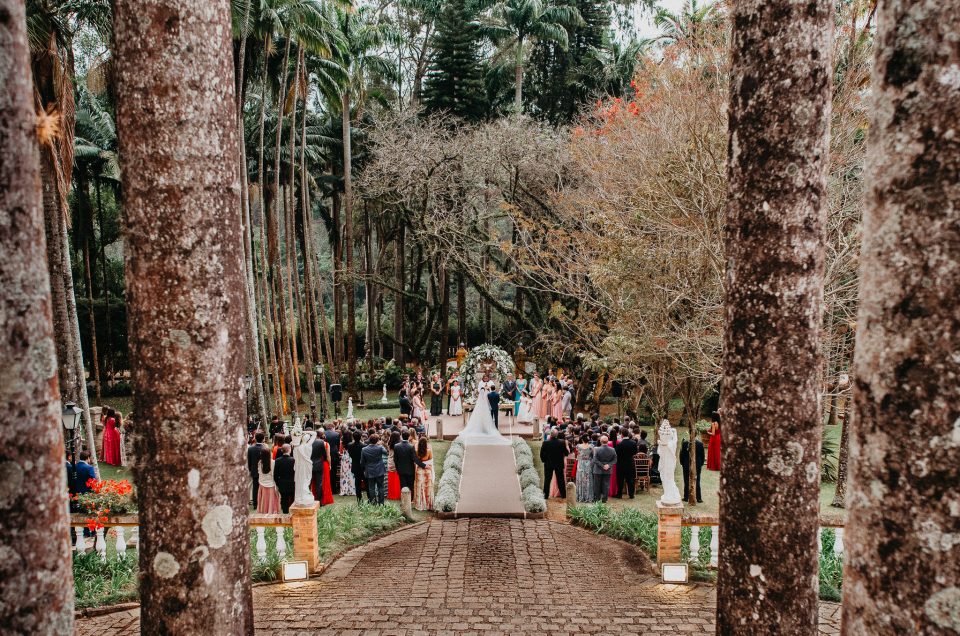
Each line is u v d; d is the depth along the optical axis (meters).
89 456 15.34
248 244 20.50
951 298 1.39
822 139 3.29
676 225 12.79
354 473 14.63
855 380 1.61
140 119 2.85
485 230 29.78
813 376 3.31
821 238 3.32
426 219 28.36
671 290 13.83
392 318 44.06
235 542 3.02
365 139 35.00
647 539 10.95
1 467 1.57
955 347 1.39
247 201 20.25
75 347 15.57
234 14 18.44
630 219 14.71
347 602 8.27
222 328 2.97
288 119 28.67
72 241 34.69
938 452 1.39
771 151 3.29
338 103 25.97
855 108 10.23
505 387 24.16
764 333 3.31
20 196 1.60
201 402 2.91
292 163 23.84
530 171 26.67
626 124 15.11
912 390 1.44
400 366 37.53
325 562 9.98
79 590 8.15
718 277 12.02
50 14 13.53
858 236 10.72
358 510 12.85
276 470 12.82
